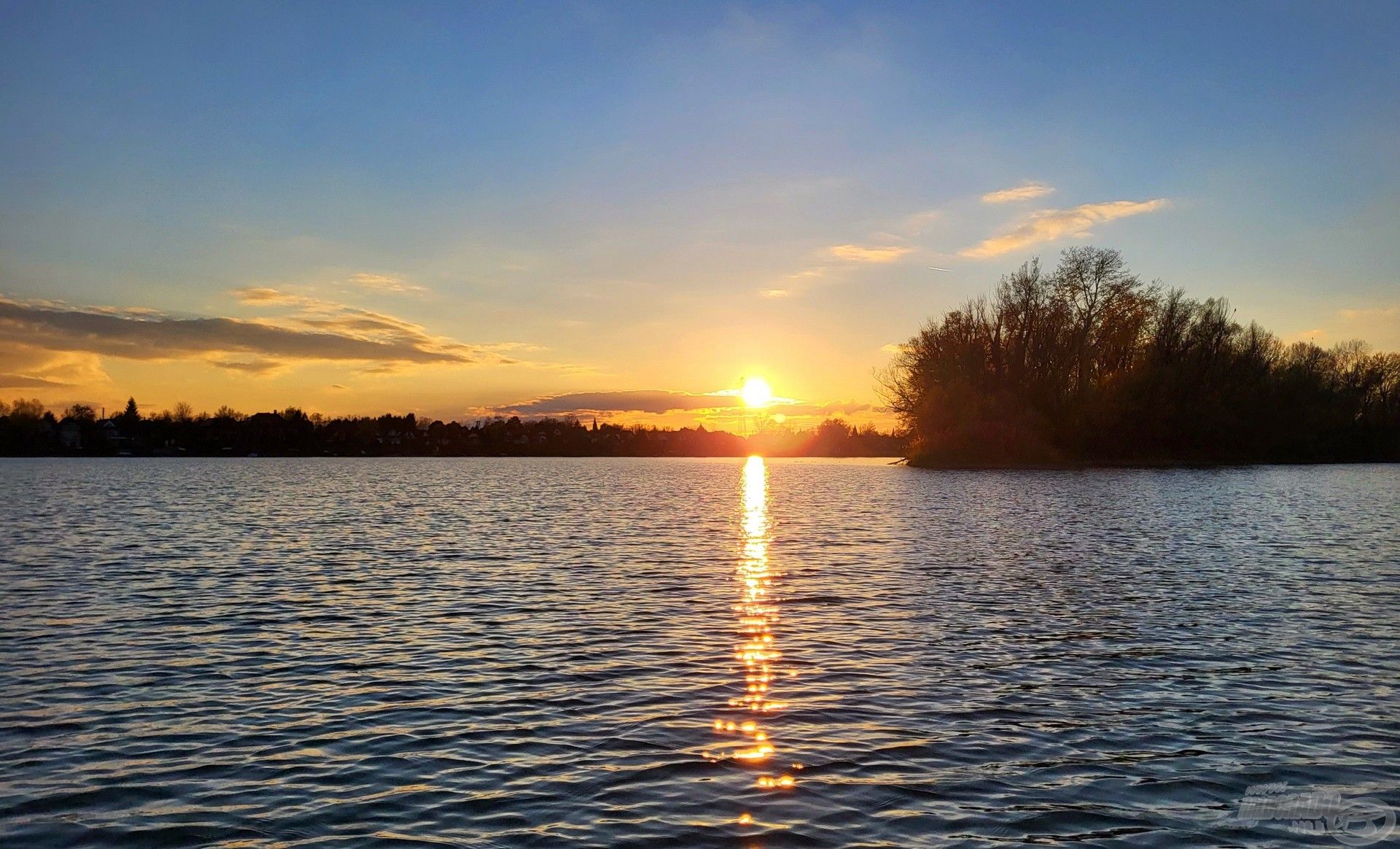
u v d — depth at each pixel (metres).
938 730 12.44
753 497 69.00
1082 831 9.44
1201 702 13.70
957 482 77.31
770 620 19.80
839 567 28.16
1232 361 103.12
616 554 31.78
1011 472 91.81
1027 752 11.62
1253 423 103.38
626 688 14.53
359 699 14.00
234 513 52.53
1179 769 11.09
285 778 10.84
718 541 36.09
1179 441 101.62
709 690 14.38
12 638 18.27
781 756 11.46
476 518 48.91
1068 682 14.79
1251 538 35.25
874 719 12.90
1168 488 67.38
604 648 17.22
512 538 37.78
